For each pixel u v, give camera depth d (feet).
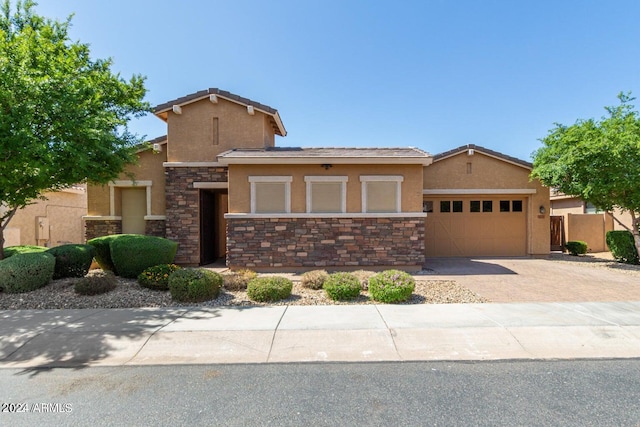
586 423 10.87
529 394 12.67
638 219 41.34
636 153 34.58
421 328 18.92
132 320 20.30
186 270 26.32
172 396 12.59
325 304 24.17
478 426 10.72
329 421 10.99
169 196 42.83
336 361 15.52
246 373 14.42
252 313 21.71
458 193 47.73
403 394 12.69
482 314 21.30
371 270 36.73
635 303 23.99
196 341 17.42
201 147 43.24
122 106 32.71
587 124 38.14
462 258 47.11
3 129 23.06
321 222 36.88
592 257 48.62
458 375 14.20
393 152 39.01
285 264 36.70
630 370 14.62
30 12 30.50
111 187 44.65
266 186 37.42
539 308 22.63
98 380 13.83
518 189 47.65
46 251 31.42
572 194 42.16
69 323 19.76
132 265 31.99
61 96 24.79
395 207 37.47
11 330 18.70
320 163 36.91
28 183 28.32
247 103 42.83
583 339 17.65
